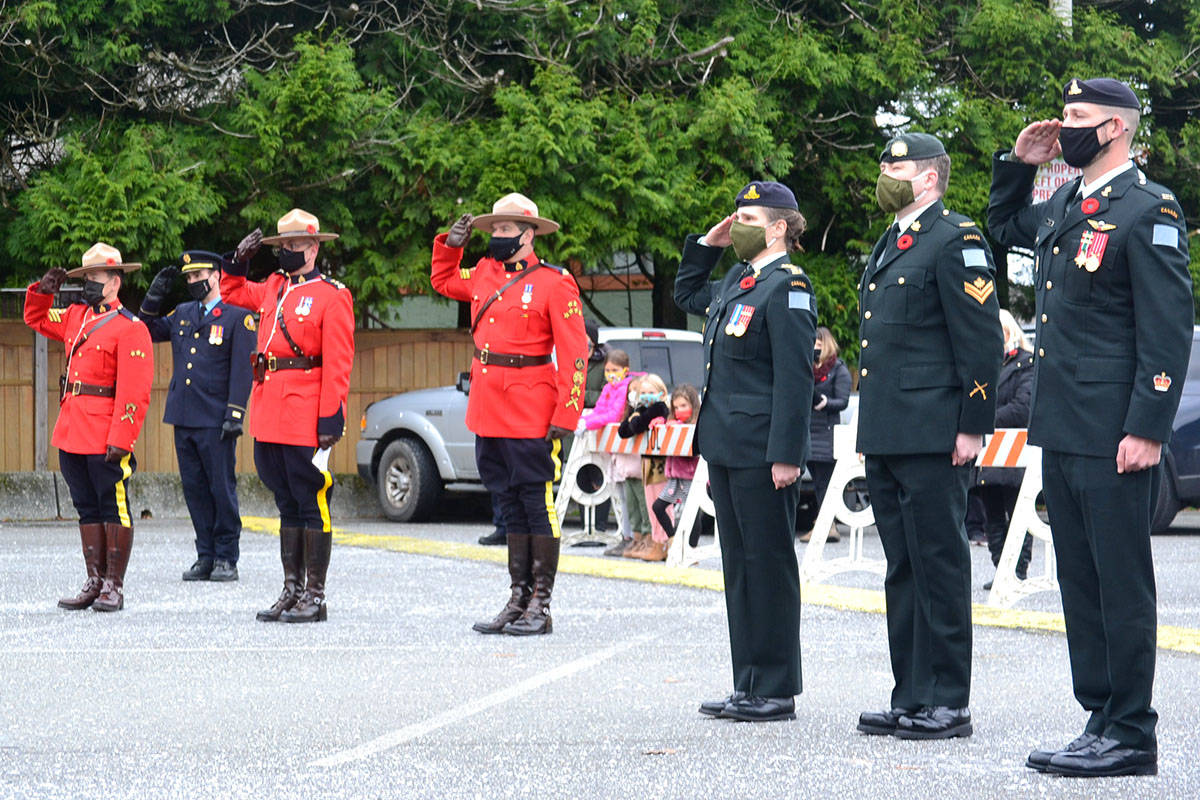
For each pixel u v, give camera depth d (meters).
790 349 9.89
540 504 13.84
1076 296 8.49
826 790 8.01
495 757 8.80
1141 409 8.20
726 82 29.64
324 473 14.50
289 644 13.02
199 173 27.78
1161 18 35.81
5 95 28.97
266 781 8.21
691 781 8.21
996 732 9.55
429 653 12.59
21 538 23.78
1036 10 31.80
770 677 10.02
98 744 9.15
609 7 29.53
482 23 30.23
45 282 15.62
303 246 14.86
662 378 25.16
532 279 14.12
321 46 28.41
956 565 9.43
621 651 12.71
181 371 17.89
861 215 32.19
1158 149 33.62
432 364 30.88
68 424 15.20
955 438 9.29
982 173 31.58
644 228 29.75
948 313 9.30
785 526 10.02
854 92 31.53
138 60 28.02
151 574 18.50
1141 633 8.37
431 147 28.61
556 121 28.27
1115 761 8.30
